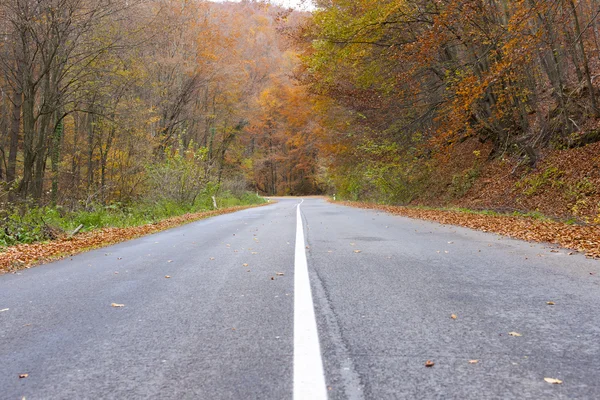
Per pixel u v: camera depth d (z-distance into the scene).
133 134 24.52
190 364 2.75
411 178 26.06
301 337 3.18
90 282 5.68
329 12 18.97
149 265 6.85
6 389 2.46
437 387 2.32
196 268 6.36
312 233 10.73
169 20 24.97
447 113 20.55
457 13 15.97
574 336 3.09
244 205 37.56
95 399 2.30
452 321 3.51
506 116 19.38
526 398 2.19
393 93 23.67
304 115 44.50
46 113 18.86
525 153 18.53
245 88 46.38
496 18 15.97
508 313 3.70
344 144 33.12
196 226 14.97
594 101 15.49
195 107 37.81
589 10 15.89
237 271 5.98
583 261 6.23
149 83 27.19
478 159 21.92
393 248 7.88
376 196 32.78
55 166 24.14
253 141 71.75
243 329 3.43
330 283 5.02
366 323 3.49
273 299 4.37
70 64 19.88
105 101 23.56
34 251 9.16
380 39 20.50
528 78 16.89
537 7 12.38
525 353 2.79
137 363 2.79
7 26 17.11
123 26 20.28
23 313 4.21
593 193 13.21
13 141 20.91
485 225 11.86
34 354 3.03
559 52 17.09
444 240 9.01
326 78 23.75
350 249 7.81
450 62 19.97
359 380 2.42
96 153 28.16
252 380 2.47
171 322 3.70
